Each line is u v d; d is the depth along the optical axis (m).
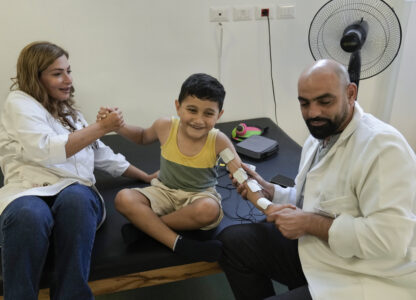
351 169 1.00
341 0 1.89
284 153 2.10
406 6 2.32
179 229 1.36
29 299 1.04
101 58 2.20
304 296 1.03
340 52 2.03
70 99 1.48
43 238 1.06
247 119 2.59
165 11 2.17
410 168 0.93
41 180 1.28
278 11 2.30
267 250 1.18
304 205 1.14
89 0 2.04
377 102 2.69
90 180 1.42
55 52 1.29
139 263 1.25
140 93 2.35
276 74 2.50
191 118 1.20
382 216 0.91
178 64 2.33
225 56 2.37
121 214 1.36
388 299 0.95
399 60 2.44
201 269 1.33
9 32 2.02
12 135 1.24
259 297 1.19
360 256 0.96
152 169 1.92
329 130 1.04
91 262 1.24
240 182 1.32
